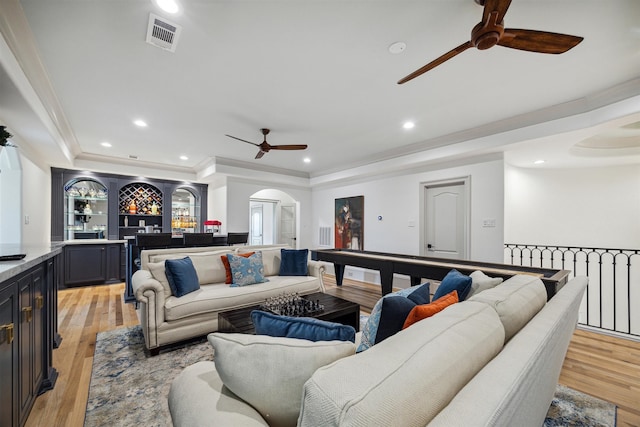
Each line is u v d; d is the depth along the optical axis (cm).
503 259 399
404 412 58
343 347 88
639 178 464
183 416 92
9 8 173
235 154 533
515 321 120
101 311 383
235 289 311
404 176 532
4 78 205
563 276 237
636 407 189
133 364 239
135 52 219
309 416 59
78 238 557
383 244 566
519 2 172
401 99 302
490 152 403
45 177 473
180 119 357
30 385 172
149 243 402
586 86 272
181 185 653
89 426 166
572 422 175
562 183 509
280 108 325
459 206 461
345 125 380
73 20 184
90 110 328
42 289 195
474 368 82
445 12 179
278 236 823
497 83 267
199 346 274
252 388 86
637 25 190
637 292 462
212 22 187
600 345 284
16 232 359
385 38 204
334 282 591
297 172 693
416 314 116
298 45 212
